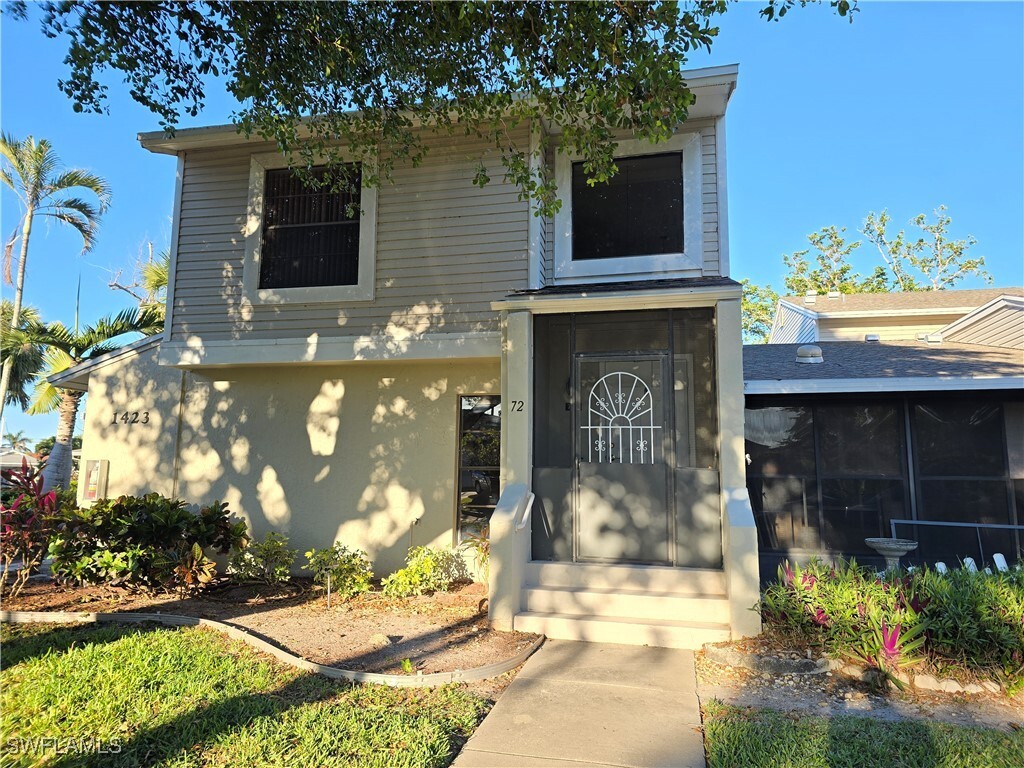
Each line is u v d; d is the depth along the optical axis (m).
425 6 5.91
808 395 8.64
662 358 7.11
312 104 7.00
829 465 8.45
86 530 6.92
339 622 6.43
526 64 5.73
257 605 7.18
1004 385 7.54
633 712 4.27
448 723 4.01
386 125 7.27
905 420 8.34
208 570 7.24
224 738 3.64
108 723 3.80
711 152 8.25
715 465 6.85
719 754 3.62
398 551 8.60
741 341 6.62
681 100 5.21
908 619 4.84
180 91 6.45
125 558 6.86
